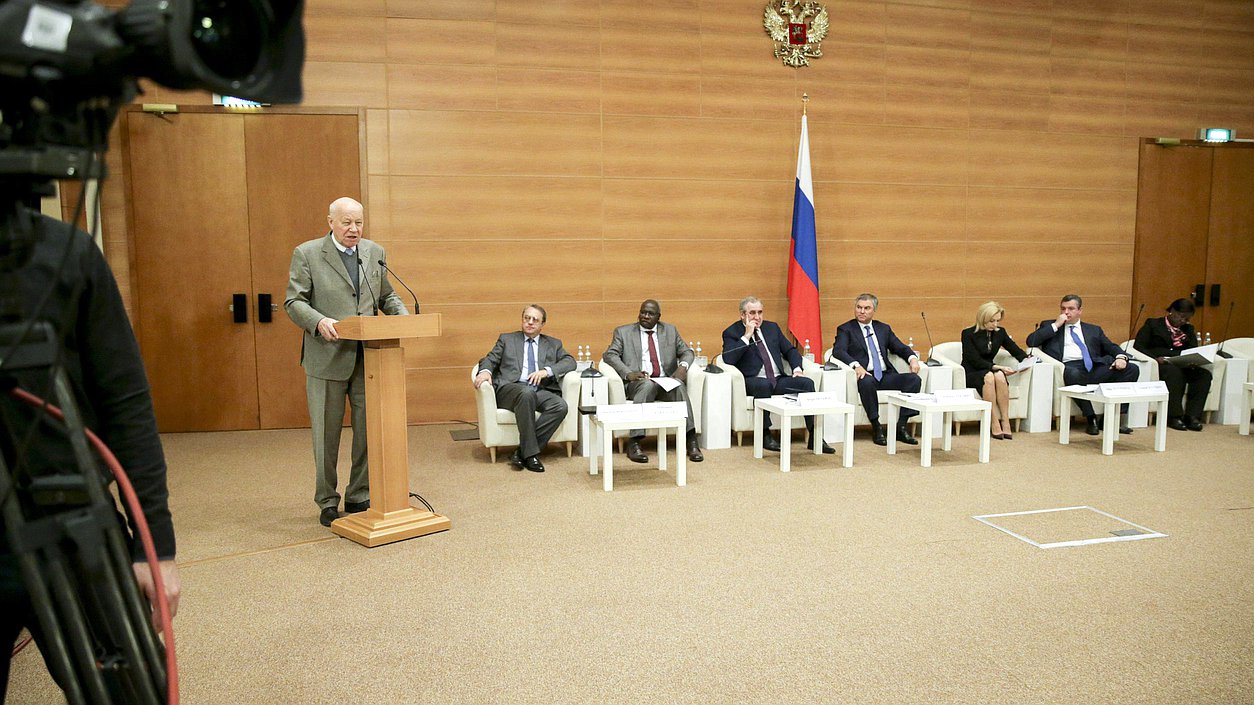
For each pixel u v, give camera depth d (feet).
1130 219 27.02
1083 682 8.13
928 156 25.32
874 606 10.05
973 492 15.53
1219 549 12.23
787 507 14.48
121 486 3.63
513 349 18.78
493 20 22.27
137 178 21.01
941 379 20.95
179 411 21.68
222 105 21.21
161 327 21.45
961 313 25.99
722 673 8.29
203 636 9.20
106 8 2.95
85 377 4.07
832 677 8.20
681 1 23.31
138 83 3.11
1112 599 10.30
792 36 23.97
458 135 22.31
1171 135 27.17
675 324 24.04
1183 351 22.61
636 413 15.79
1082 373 21.68
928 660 8.59
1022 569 11.37
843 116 24.63
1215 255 27.68
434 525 12.98
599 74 22.98
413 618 9.70
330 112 21.65
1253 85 27.71
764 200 24.26
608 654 8.73
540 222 22.93
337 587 10.69
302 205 21.77
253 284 21.74
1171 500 14.98
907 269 25.48
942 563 11.60
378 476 12.72
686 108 23.56
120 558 3.51
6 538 3.35
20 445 3.39
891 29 24.72
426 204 22.29
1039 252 26.40
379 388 12.52
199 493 15.62
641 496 15.26
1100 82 26.40
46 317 3.65
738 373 19.77
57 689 8.02
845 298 25.14
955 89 25.34
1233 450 19.44
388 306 14.11
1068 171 26.40
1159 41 26.76
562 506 14.55
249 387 21.97
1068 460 18.38
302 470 17.52
